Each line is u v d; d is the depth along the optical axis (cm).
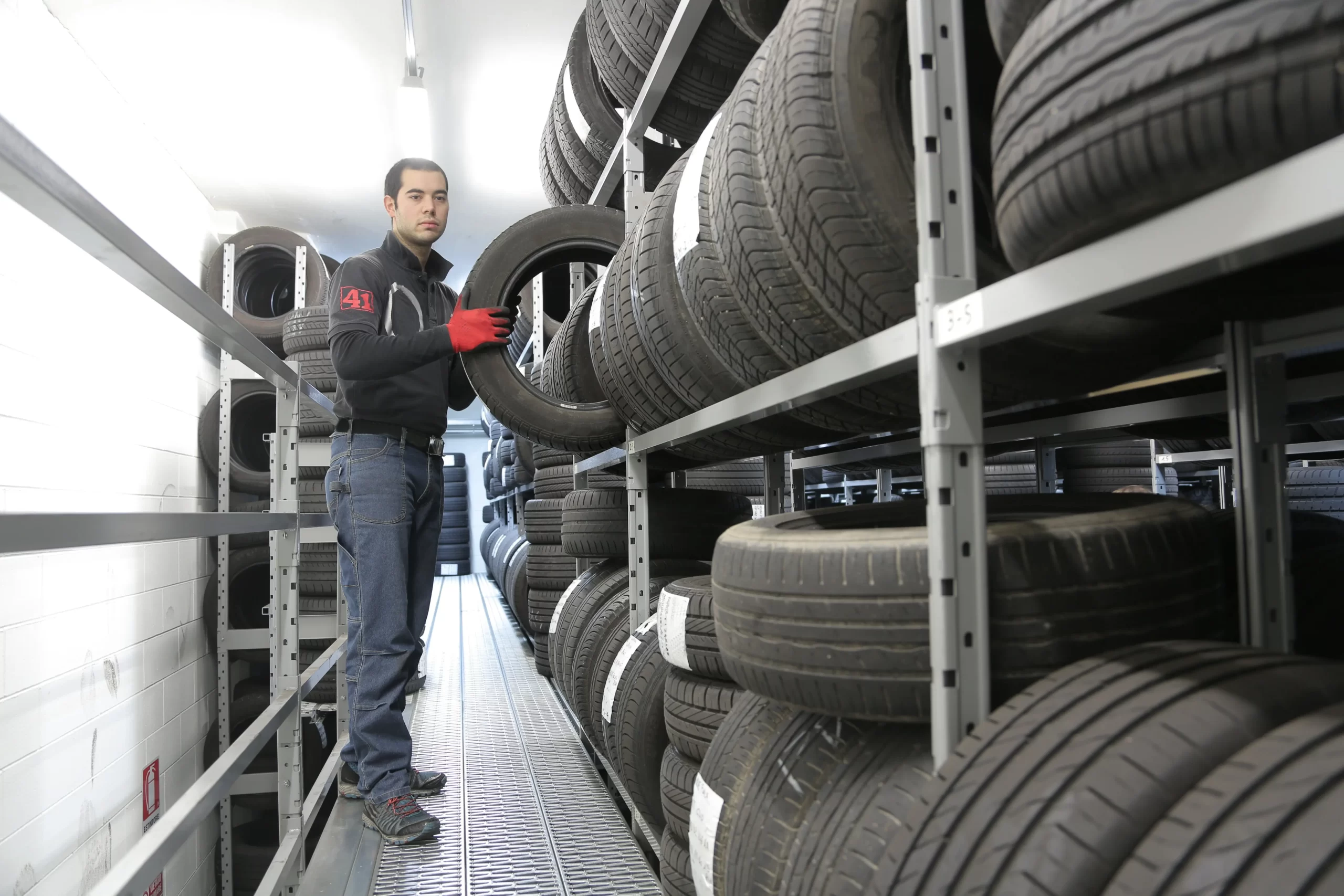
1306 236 52
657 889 192
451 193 547
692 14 184
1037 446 247
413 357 232
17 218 249
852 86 102
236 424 445
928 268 87
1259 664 73
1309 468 296
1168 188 59
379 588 240
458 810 247
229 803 363
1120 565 90
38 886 242
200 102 408
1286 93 51
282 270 532
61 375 277
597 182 313
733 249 127
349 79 404
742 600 109
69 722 265
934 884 70
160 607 350
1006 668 88
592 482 404
